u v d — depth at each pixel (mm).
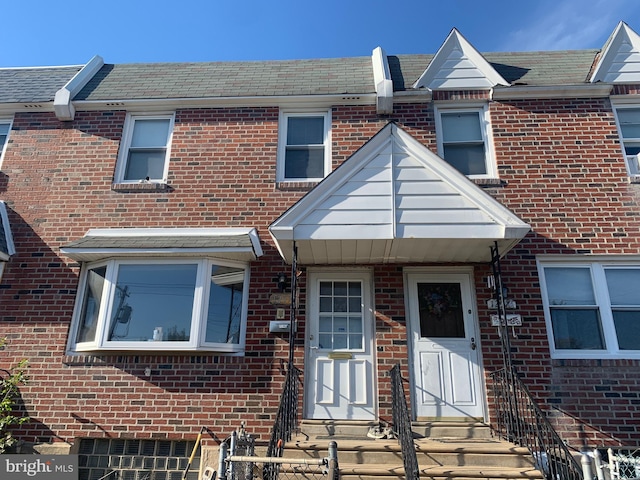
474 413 6602
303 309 7082
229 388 6715
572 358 6668
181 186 7836
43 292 7262
